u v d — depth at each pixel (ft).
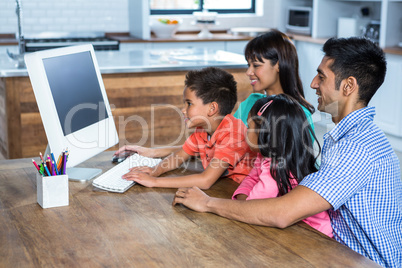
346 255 3.91
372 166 4.29
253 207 4.40
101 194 5.24
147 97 11.94
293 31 20.18
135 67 11.41
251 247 4.02
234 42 18.83
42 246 4.03
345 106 4.59
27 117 11.05
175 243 4.09
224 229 4.36
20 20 12.48
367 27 17.15
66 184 4.88
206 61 12.51
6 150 11.30
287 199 4.26
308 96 18.48
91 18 19.13
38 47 16.40
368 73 4.43
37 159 6.46
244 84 12.43
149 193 5.28
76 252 3.93
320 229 4.70
